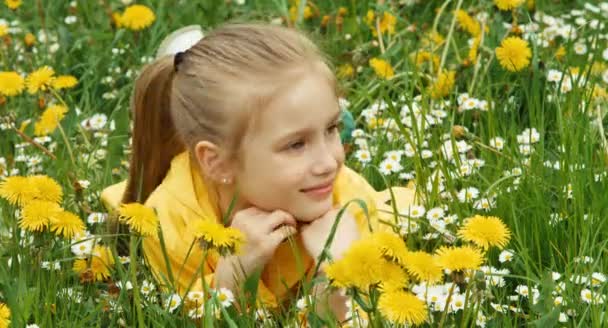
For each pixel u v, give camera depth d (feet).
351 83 15.40
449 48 16.75
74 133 14.97
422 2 18.48
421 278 8.69
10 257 11.23
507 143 13.52
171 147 11.66
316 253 10.49
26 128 14.49
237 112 10.36
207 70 10.68
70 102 15.83
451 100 14.82
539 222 11.44
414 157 12.21
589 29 16.99
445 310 9.12
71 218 10.13
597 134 13.61
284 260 11.15
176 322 10.09
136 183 11.85
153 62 11.69
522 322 10.37
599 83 14.97
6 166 13.83
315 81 10.37
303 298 9.99
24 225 10.00
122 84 16.83
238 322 9.96
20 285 10.14
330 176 10.42
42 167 13.75
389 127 14.20
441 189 12.27
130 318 10.21
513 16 16.48
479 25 16.75
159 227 10.14
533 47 14.93
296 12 18.16
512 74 15.49
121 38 17.54
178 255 10.86
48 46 17.58
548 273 10.03
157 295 10.62
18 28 17.99
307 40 10.88
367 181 13.05
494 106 14.55
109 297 10.34
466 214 11.63
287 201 10.46
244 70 10.41
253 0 18.78
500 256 10.82
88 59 17.15
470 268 8.80
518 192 11.94
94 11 18.80
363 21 17.51
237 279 10.44
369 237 9.03
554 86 14.67
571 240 11.08
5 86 13.70
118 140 13.65
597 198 11.60
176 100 11.03
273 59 10.42
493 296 10.14
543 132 12.88
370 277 8.57
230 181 10.73
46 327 9.96
